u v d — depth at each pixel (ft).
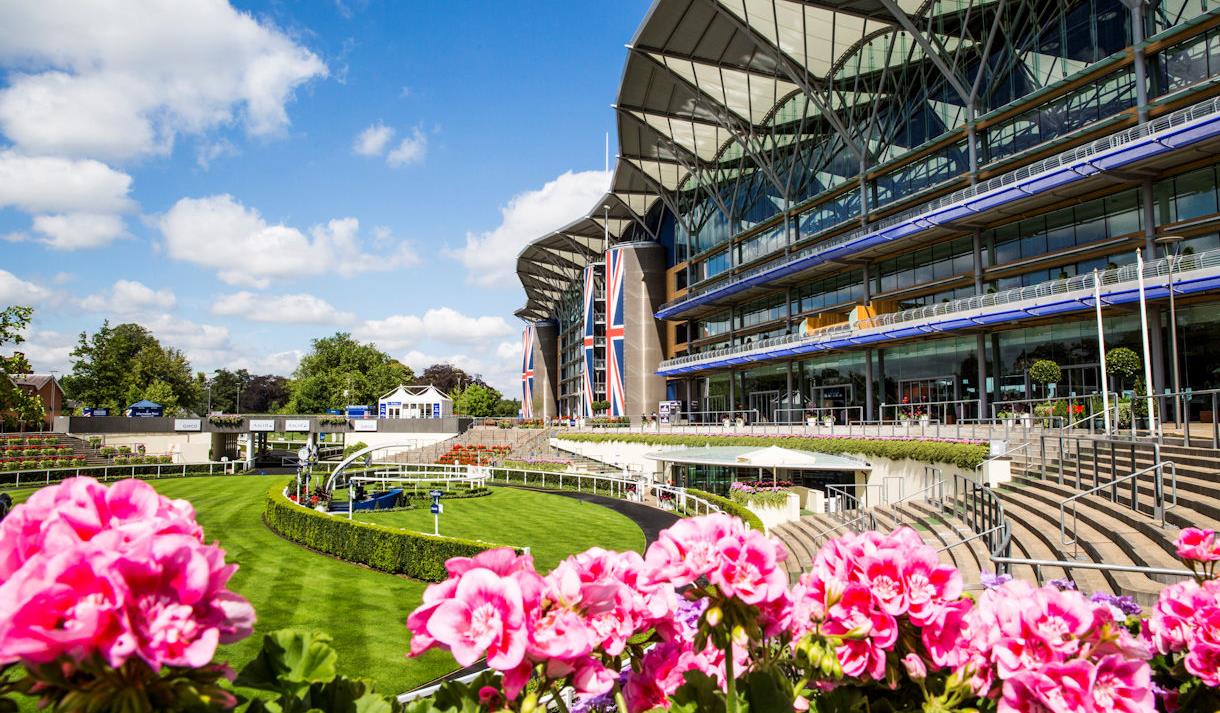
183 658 4.28
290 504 76.48
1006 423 79.82
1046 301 101.40
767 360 174.09
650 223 259.80
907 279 142.51
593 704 9.12
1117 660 6.08
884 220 140.46
